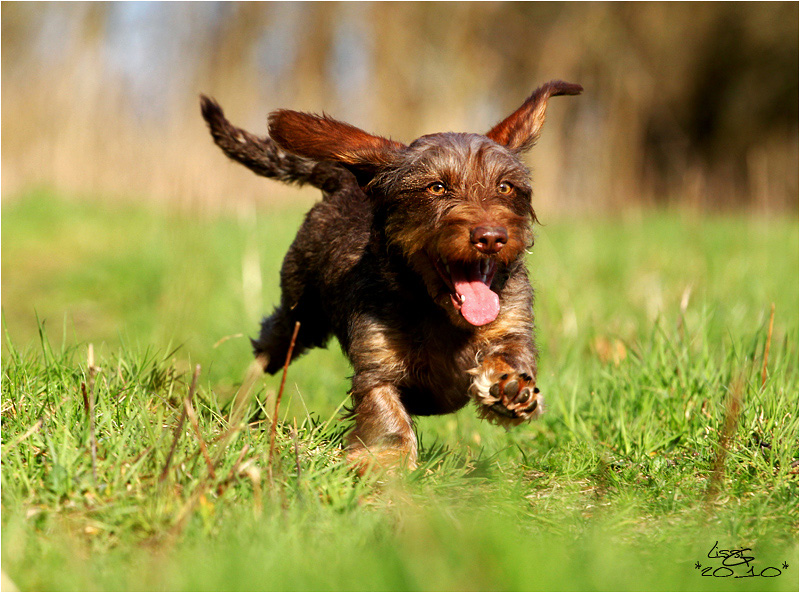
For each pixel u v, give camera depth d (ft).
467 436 30.40
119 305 52.70
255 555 15.70
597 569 15.64
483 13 105.91
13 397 22.31
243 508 17.84
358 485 19.54
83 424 20.25
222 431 21.42
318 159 23.67
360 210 27.14
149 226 73.15
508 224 21.54
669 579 15.88
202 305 48.75
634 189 97.40
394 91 95.61
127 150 88.79
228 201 75.46
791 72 151.64
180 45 93.61
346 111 96.22
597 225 78.74
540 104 26.30
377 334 23.06
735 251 59.11
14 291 56.85
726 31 153.17
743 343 31.22
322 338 30.81
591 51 130.93
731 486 21.31
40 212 80.12
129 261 58.44
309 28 95.91
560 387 30.55
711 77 156.04
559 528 18.67
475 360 23.04
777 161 149.79
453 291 21.74
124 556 16.34
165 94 91.97
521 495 20.74
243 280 49.88
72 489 18.04
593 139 98.58
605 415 27.50
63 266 63.36
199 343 43.01
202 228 60.18
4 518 17.10
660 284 48.21
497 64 108.27
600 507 20.39
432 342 23.15
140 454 19.35
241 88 93.15
